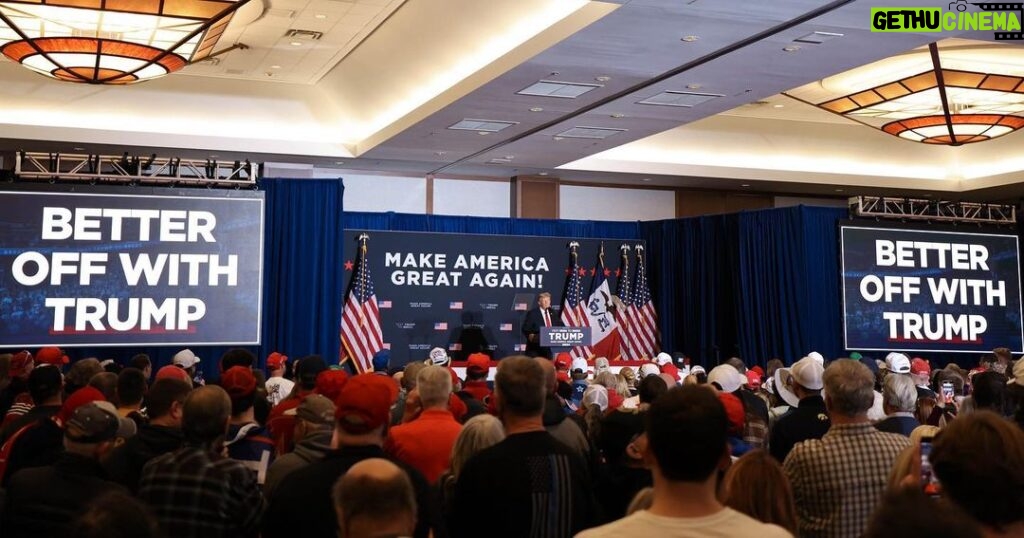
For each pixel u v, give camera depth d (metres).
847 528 3.52
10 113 14.90
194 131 15.77
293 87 16.14
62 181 12.60
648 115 13.51
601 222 18.31
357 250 16.47
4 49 11.00
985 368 11.62
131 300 12.16
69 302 11.95
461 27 11.83
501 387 3.41
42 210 11.95
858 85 14.63
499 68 11.40
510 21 11.13
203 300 12.39
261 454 4.46
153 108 15.51
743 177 18.72
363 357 16.08
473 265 17.19
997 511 1.99
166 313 12.26
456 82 13.12
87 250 12.05
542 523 3.24
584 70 11.21
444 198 18.72
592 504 3.43
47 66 11.30
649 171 18.33
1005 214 16.78
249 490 3.46
